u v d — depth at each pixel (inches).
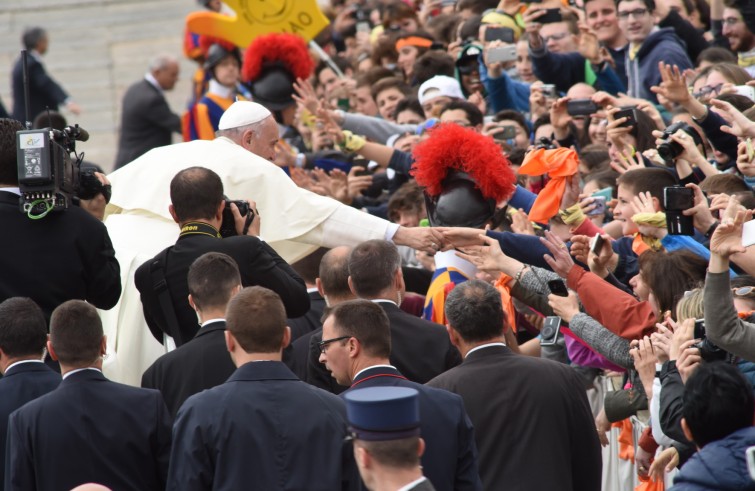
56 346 679.1
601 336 753.6
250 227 810.8
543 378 680.4
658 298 740.0
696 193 752.3
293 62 1295.5
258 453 613.6
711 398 546.6
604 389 879.7
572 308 773.3
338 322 649.6
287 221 885.8
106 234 807.7
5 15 2815.0
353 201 1305.4
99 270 797.2
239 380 629.3
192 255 770.2
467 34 1437.0
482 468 673.0
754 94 978.7
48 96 2076.8
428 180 866.8
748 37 1178.6
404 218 1099.9
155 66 1908.2
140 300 844.0
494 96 1305.4
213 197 786.2
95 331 682.2
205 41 1695.4
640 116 966.4
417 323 743.1
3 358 724.0
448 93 1253.7
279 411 621.6
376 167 1364.4
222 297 715.4
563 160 868.0
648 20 1236.5
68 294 785.6
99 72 2753.4
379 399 524.4
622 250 886.4
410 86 1465.3
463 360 715.4
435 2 1761.8
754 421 576.4
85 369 681.0
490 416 675.4
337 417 629.6
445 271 892.0
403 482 522.6
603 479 892.6
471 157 852.0
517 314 956.6
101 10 2802.7
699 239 866.8
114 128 2701.8
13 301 725.3
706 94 1035.3
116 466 666.8
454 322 693.3
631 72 1251.2
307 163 1269.7
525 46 1390.3
